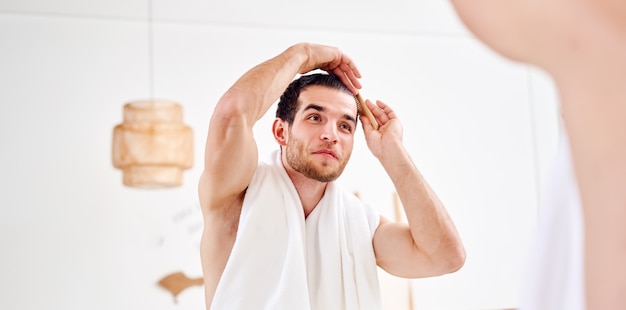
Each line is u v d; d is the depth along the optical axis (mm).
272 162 1188
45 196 3086
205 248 1156
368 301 1119
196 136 3252
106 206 3129
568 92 225
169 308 3123
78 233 3090
